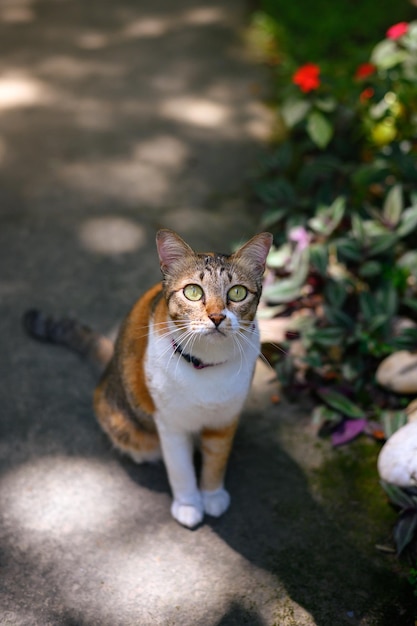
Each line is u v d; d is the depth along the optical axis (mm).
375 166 1203
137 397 854
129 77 1783
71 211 1341
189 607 786
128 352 858
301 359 994
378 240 1104
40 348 1084
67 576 810
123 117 1617
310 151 1465
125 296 1170
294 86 1392
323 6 2086
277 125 1598
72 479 912
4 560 821
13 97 1676
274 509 886
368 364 1027
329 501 895
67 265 1226
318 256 1079
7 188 1388
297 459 945
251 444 963
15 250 1250
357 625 771
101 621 771
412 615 781
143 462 939
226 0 2229
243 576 814
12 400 1004
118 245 1269
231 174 1447
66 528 857
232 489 909
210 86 1747
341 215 1135
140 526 864
